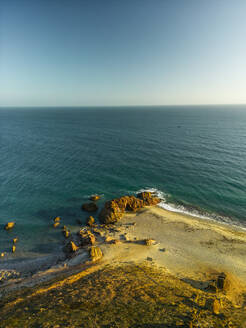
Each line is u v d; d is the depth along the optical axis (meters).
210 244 35.06
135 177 64.94
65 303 19.27
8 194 53.94
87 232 38.84
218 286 24.05
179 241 36.09
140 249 33.91
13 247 34.72
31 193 54.72
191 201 50.66
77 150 97.88
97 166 74.81
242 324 16.33
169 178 63.81
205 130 157.38
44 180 62.66
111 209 43.72
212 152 91.50
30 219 43.78
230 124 195.75
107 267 28.47
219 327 15.64
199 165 74.56
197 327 15.34
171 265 29.69
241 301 21.58
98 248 33.25
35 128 176.88
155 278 24.94
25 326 15.92
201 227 40.12
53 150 97.88
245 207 46.97
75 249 34.03
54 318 16.84
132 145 108.69
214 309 18.44
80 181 62.12
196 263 30.22
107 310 17.84
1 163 78.06
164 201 51.09
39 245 36.12
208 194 53.31
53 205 49.22
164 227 40.59
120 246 34.72
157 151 95.31
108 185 59.53
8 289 25.42
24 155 89.19
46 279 26.86
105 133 149.12
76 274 26.55
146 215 45.16
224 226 40.78
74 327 15.51
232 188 55.88
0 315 18.47
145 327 15.35
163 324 15.70
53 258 32.75
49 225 41.91
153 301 19.38
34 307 19.16
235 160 78.88
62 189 57.06
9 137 133.12
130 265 28.94
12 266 31.03
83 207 47.62
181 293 21.33
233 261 30.58
